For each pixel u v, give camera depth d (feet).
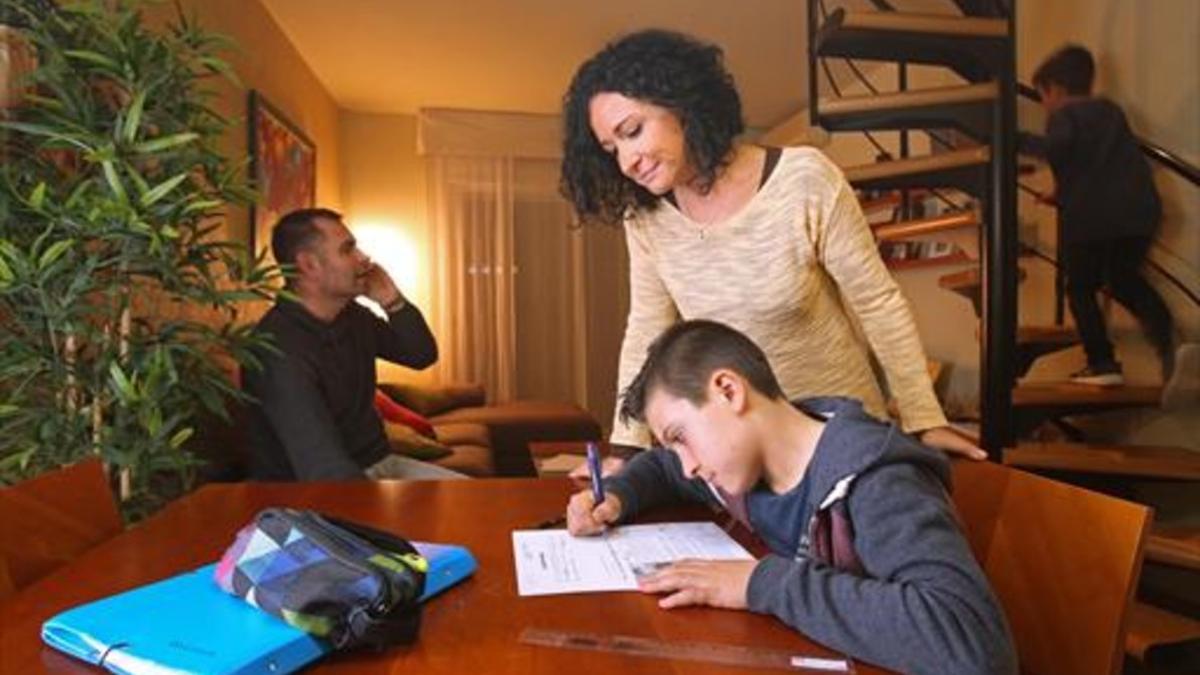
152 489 5.49
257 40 11.45
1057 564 3.03
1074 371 10.04
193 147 5.17
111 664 2.04
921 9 11.39
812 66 9.20
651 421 2.96
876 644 2.12
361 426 7.57
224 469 7.31
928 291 13.62
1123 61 9.15
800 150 4.11
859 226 4.11
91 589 2.70
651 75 3.80
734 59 14.14
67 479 3.40
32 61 4.83
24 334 4.84
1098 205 8.56
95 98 4.96
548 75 15.33
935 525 2.33
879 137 14.39
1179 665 6.75
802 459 2.81
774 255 4.13
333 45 13.56
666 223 4.39
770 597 2.41
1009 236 8.02
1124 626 2.68
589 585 2.73
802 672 2.10
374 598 2.17
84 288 4.66
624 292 19.04
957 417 10.34
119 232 4.64
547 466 9.01
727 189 4.14
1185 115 8.39
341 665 2.13
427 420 14.03
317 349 7.03
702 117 3.89
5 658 2.15
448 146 17.61
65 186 4.88
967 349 12.59
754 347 3.00
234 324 6.02
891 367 4.15
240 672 1.94
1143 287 8.61
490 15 12.27
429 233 17.83
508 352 18.13
